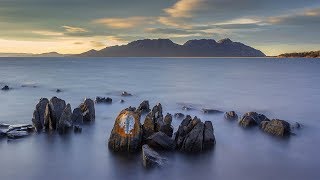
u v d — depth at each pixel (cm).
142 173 2825
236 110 5862
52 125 3878
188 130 3334
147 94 7812
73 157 3153
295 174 2867
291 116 5362
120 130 3266
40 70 17375
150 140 3228
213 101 6875
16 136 3638
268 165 3067
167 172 2859
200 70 18912
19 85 9300
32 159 3111
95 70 17912
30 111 5334
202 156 3222
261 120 4338
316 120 5016
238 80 11856
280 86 9844
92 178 2734
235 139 3791
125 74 14662
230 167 2998
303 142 3728
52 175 2788
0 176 2753
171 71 17625
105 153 3231
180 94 7912
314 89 9056
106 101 6134
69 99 6781
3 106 5797
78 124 4253
